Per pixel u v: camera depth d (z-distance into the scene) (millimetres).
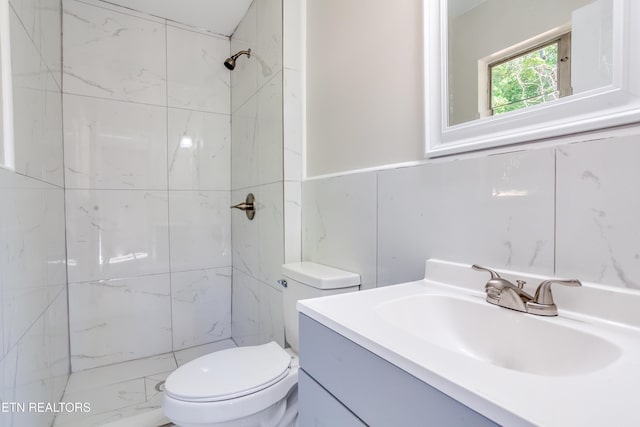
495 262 750
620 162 563
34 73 1166
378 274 1089
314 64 1474
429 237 909
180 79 2074
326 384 613
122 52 1896
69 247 1772
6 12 875
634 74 548
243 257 2039
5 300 814
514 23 735
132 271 1950
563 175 637
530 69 704
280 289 1553
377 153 1114
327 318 607
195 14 1972
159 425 1369
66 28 1746
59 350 1510
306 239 1514
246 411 955
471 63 819
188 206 2117
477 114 805
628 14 557
